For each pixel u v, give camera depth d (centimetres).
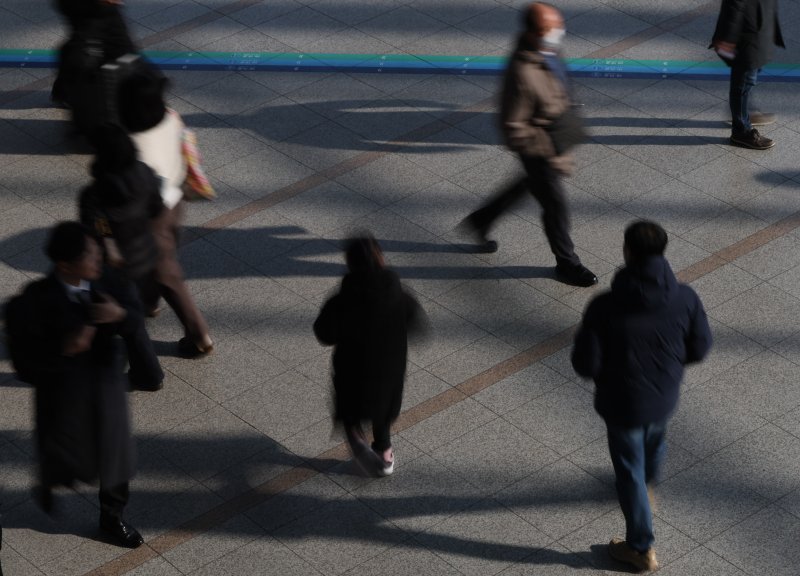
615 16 1526
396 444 963
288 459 954
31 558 874
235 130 1341
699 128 1327
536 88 1027
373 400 874
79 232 782
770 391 1004
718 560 862
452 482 930
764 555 866
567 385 1015
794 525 888
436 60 1452
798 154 1285
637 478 809
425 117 1355
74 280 797
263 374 1034
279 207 1227
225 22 1535
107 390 816
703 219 1197
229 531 894
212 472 945
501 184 1248
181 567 867
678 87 1395
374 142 1318
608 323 771
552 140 1049
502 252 1166
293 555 874
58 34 1528
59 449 821
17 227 1205
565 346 1055
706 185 1242
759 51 1224
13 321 784
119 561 871
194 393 1016
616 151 1293
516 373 1029
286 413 996
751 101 1371
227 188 1254
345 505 912
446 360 1042
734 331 1065
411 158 1291
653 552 843
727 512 898
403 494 921
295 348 1060
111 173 905
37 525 900
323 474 939
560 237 1098
